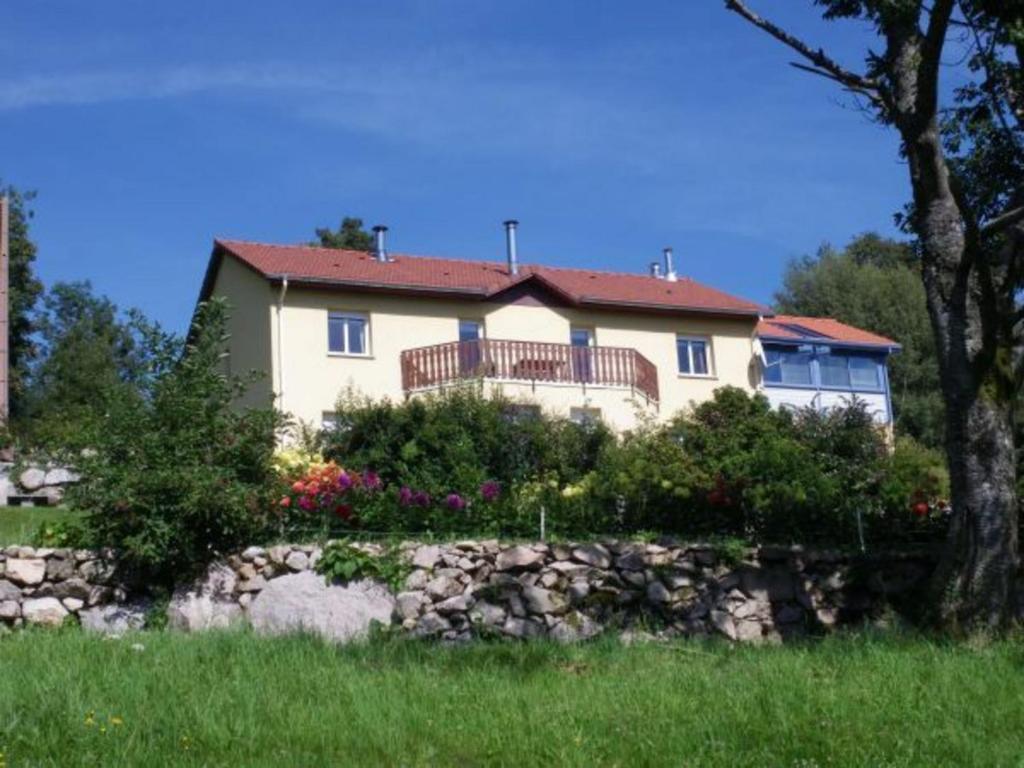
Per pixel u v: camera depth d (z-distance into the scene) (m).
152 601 12.50
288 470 13.55
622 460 15.45
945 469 16.72
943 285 12.54
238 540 12.72
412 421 17.89
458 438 17.72
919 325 54.06
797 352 41.00
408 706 8.35
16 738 7.33
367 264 34.03
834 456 16.81
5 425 20.98
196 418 12.91
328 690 8.73
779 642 12.54
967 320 12.43
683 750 7.49
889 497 14.37
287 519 13.02
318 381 31.17
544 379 31.72
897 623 12.67
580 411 29.45
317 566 12.25
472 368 30.55
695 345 36.62
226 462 12.89
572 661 10.62
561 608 12.48
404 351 32.12
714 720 8.05
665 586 12.84
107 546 12.60
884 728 7.91
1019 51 12.72
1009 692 8.92
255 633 11.39
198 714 7.86
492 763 7.30
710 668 10.03
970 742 7.63
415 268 34.66
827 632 12.91
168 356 13.32
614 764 7.25
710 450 15.49
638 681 9.41
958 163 14.20
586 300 34.31
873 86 12.42
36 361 50.47
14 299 44.28
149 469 12.54
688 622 12.73
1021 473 13.77
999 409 12.30
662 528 13.96
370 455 17.30
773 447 14.80
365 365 31.80
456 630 12.15
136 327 13.30
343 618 12.00
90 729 7.52
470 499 13.65
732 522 14.01
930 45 11.65
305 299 31.45
